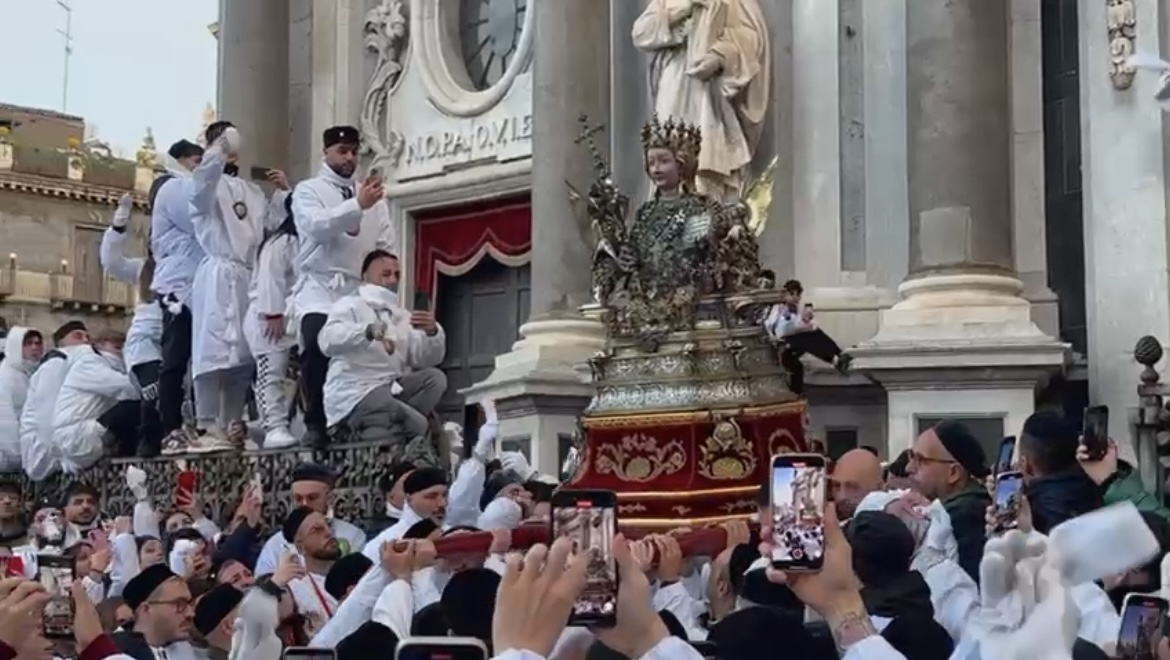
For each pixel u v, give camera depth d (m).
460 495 8.26
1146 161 13.25
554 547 3.47
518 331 19.05
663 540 5.77
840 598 3.83
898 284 14.40
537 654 3.35
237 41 19.36
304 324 13.63
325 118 20.38
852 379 14.00
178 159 16.11
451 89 19.58
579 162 15.47
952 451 6.71
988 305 12.67
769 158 14.94
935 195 12.90
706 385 7.53
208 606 6.48
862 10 14.86
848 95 14.84
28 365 17.84
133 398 16.34
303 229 13.84
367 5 20.45
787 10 15.11
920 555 5.88
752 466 7.40
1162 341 13.05
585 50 15.58
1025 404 12.52
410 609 5.76
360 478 12.62
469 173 19.22
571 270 15.41
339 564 7.32
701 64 14.44
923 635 4.68
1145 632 4.39
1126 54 13.38
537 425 15.03
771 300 7.74
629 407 7.64
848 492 7.22
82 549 9.50
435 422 13.29
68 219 52.53
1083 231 14.00
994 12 12.98
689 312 7.72
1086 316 13.80
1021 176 14.22
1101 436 8.15
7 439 17.41
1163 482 11.20
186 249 15.61
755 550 5.99
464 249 19.56
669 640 3.58
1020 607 3.64
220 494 14.28
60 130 57.34
